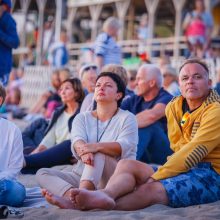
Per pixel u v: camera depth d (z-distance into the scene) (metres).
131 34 53.03
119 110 11.62
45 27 56.31
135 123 11.45
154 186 10.16
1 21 18.38
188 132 10.85
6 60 18.70
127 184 9.93
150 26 45.94
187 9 47.94
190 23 35.19
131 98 16.06
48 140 15.81
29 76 48.47
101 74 11.54
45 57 54.75
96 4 52.69
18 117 32.28
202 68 10.78
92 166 10.62
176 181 10.24
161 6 50.31
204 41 34.81
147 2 46.44
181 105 11.08
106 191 9.82
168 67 21.25
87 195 9.62
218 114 10.47
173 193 10.17
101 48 25.11
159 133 15.38
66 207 9.91
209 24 35.22
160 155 15.47
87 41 54.41
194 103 10.84
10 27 18.52
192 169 10.52
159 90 15.80
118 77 11.49
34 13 62.53
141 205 10.04
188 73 10.75
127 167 10.11
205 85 10.75
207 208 9.93
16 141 10.80
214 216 9.52
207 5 39.44
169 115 11.18
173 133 11.09
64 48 40.09
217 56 38.41
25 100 48.53
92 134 11.41
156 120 15.35
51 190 10.55
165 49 44.16
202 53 34.59
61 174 10.96
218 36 41.31
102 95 11.35
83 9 56.69
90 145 10.82
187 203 10.26
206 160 10.60
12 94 36.09
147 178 10.27
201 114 10.69
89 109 14.41
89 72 17.05
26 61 57.56
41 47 55.25
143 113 15.30
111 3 51.78
